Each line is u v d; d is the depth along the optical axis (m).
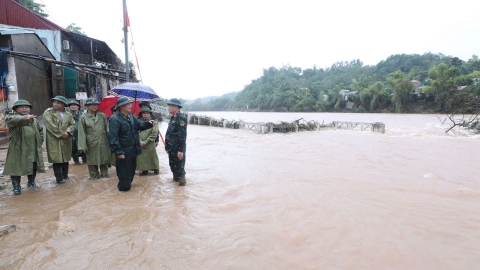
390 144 11.95
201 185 5.18
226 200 4.29
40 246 2.71
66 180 5.52
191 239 2.94
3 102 10.75
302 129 18.86
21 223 3.36
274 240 2.96
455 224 3.48
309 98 79.19
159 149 10.09
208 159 8.05
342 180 5.64
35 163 4.94
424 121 30.02
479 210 3.99
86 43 19.09
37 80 13.02
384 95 59.34
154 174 6.17
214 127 22.48
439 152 9.75
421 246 2.89
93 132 5.44
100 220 3.41
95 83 18.19
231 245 2.81
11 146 4.53
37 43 12.89
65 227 3.08
